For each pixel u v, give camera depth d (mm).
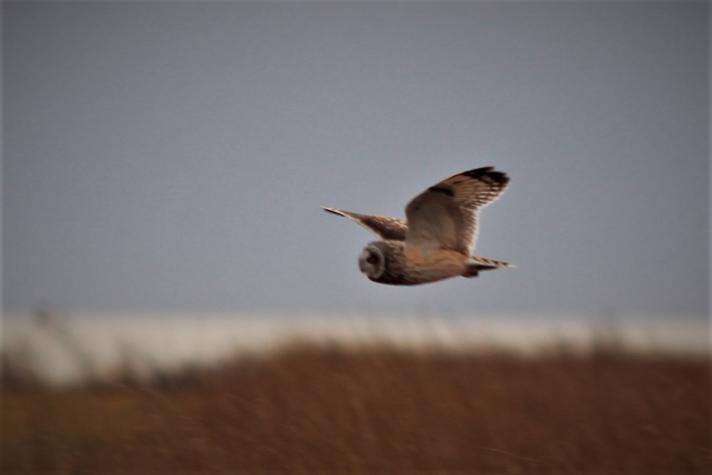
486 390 25922
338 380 25203
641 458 22812
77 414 25188
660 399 26672
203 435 23078
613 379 29344
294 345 29375
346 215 21062
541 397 26594
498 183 18656
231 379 27984
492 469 22484
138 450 22844
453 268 19172
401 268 19359
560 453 22766
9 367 28203
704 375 30391
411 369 26172
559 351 32969
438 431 23469
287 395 24828
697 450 23078
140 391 25797
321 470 22203
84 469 22469
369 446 22641
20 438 24000
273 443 22844
